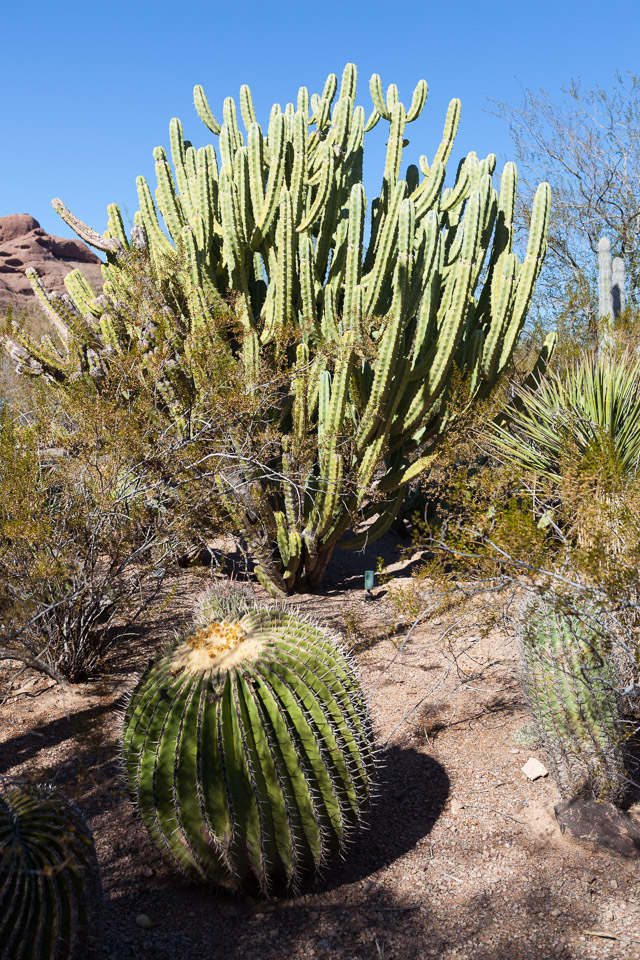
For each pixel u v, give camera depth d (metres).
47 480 4.34
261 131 5.91
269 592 6.41
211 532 5.30
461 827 2.96
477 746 3.59
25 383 5.21
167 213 6.60
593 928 2.36
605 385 5.36
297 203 5.91
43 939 1.94
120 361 5.04
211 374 5.21
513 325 6.57
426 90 7.38
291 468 5.78
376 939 2.35
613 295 8.28
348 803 2.55
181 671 2.51
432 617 3.38
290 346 6.28
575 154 13.85
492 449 5.70
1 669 4.41
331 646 2.72
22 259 47.84
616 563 2.68
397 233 5.58
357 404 6.04
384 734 3.77
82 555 4.38
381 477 6.90
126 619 4.77
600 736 2.86
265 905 2.54
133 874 2.71
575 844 2.79
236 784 2.30
